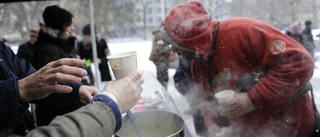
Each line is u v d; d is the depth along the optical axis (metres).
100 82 1.83
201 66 1.02
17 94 0.65
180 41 0.94
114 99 0.51
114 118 0.48
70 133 0.40
